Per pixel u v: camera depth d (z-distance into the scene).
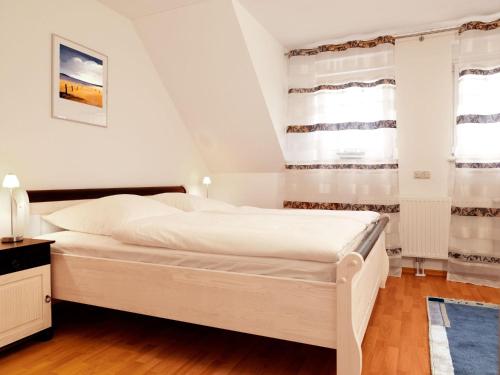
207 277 1.88
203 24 3.30
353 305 1.62
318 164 4.05
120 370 1.86
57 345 2.14
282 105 4.14
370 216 2.81
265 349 2.09
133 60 3.48
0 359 1.97
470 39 3.36
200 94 3.85
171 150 3.99
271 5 3.20
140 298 2.08
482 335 2.24
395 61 3.84
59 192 2.68
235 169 4.61
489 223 3.34
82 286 2.25
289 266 1.71
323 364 1.91
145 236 2.09
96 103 3.05
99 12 3.10
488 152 3.33
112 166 3.21
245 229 2.00
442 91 3.68
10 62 2.41
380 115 3.76
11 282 2.00
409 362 1.93
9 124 2.41
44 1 2.63
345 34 3.84
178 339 2.22
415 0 3.11
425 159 3.76
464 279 3.45
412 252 3.69
